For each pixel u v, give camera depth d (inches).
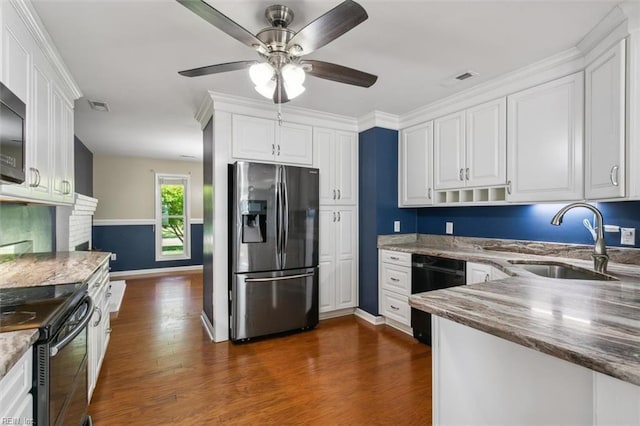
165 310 156.3
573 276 82.6
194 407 78.2
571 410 35.9
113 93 114.0
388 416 75.2
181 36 76.9
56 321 46.4
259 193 118.4
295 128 132.7
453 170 118.0
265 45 61.7
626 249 84.7
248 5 65.2
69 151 100.2
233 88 110.1
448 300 48.0
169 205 252.8
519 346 40.9
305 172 128.6
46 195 78.7
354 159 147.6
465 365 46.9
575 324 37.7
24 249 98.7
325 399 81.7
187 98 119.6
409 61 89.4
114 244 232.1
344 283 145.1
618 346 31.5
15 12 59.5
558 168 87.0
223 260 118.6
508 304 45.8
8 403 36.0
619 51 67.6
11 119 51.5
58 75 87.4
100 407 77.7
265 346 114.0
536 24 71.5
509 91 99.6
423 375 93.7
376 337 122.3
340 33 56.1
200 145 198.2
